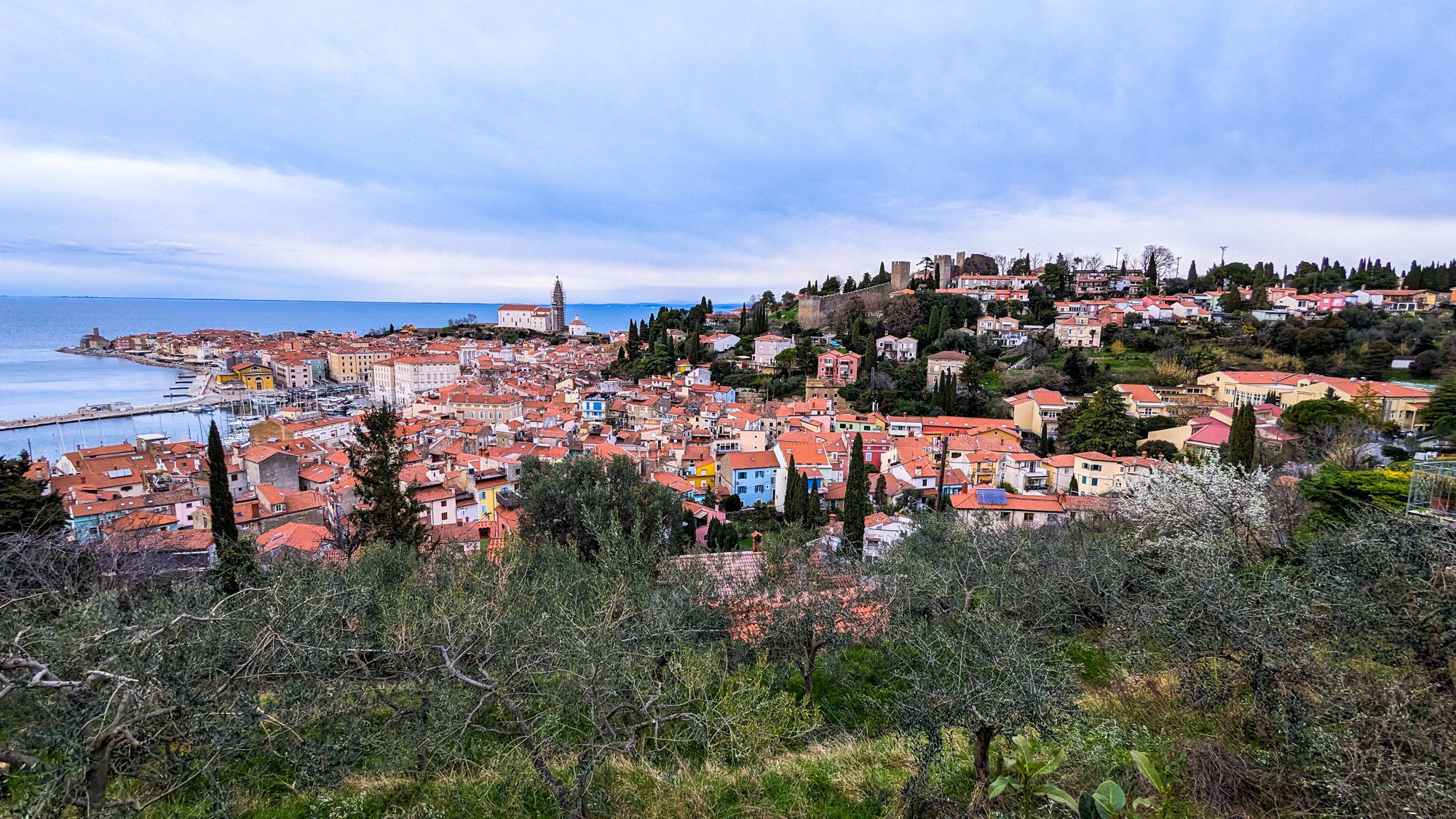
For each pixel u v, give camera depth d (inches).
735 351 4685.0
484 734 381.4
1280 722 284.4
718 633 481.4
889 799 301.4
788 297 6131.9
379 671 391.9
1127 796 275.3
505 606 442.6
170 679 247.0
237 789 302.7
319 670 306.8
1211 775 271.6
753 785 325.4
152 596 437.4
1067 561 582.6
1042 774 273.3
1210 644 336.8
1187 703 344.8
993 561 624.7
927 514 929.5
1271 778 268.1
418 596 463.5
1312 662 306.2
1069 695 322.7
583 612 416.2
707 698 381.1
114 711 233.5
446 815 300.4
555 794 286.5
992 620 365.4
